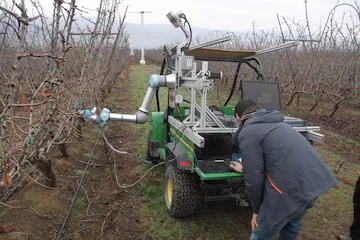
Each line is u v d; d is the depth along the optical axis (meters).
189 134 3.13
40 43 3.79
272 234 2.48
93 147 5.94
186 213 3.46
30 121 2.71
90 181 4.48
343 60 9.35
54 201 3.75
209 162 3.32
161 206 3.87
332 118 9.03
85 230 3.32
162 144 4.45
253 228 2.59
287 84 10.24
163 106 10.09
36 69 4.15
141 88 14.64
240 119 2.71
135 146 6.11
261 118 2.47
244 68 11.53
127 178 4.64
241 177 2.95
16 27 2.74
